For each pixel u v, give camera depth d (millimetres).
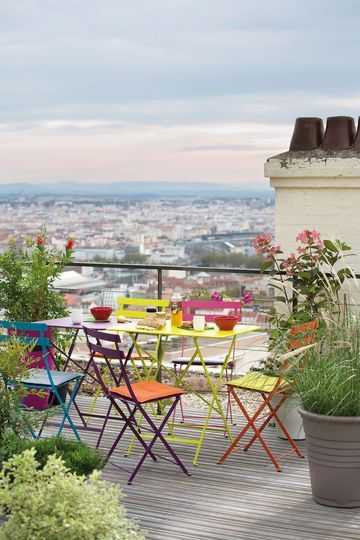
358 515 4961
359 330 5371
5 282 7680
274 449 6254
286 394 6004
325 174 7230
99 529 3709
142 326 6516
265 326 7004
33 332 6730
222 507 5082
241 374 7910
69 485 3787
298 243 7441
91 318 7000
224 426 6828
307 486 5461
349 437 4996
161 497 5246
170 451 5699
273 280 7215
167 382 7996
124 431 6516
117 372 8266
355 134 7469
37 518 3689
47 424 6312
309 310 6789
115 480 5555
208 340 7516
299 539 4598
